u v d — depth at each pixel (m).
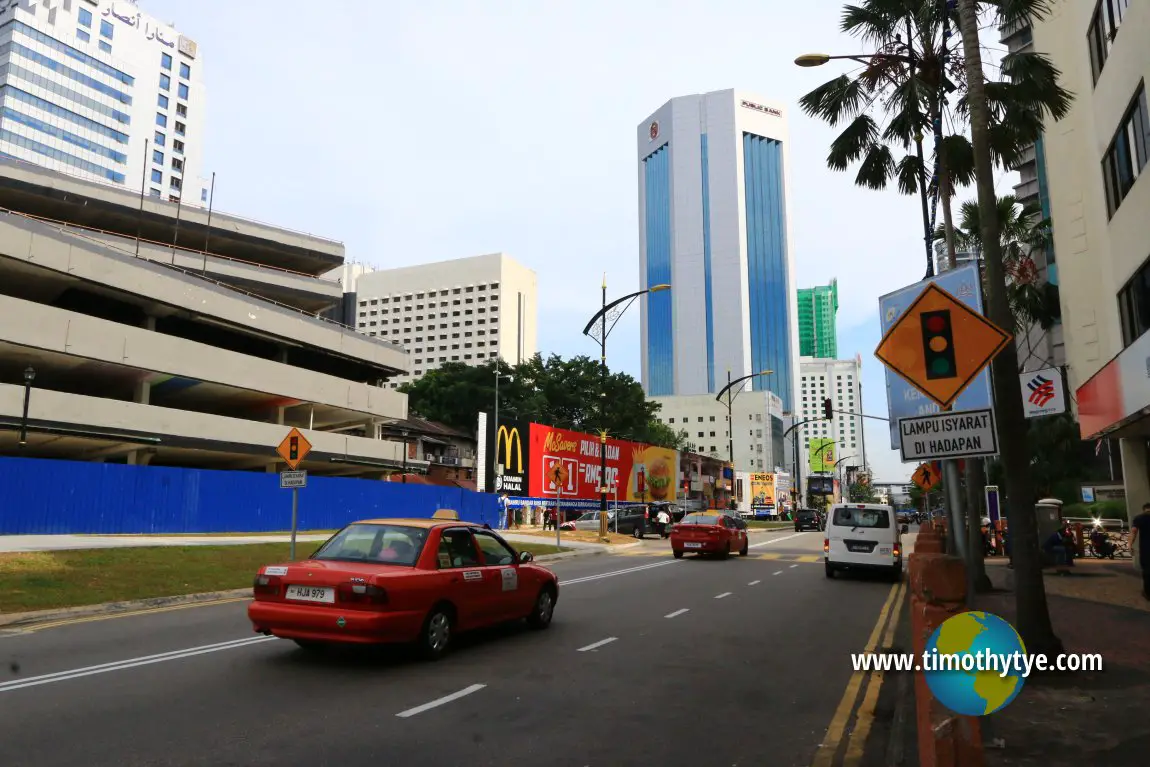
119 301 34.72
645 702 6.49
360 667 7.64
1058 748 5.02
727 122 188.12
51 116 98.81
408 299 161.50
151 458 36.78
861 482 155.62
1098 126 19.19
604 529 32.06
